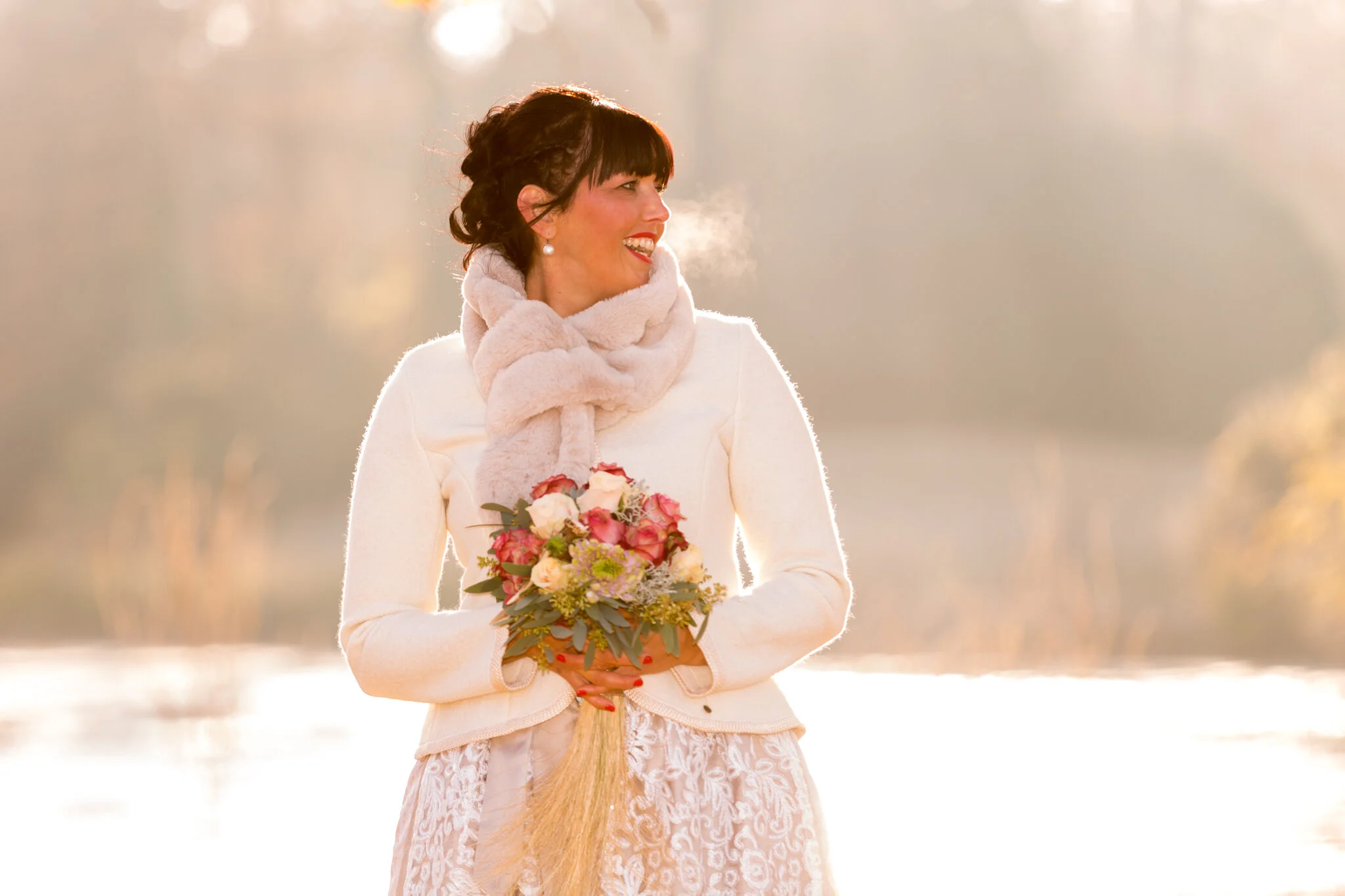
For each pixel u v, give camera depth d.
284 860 6.73
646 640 2.63
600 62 31.20
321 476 35.25
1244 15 39.22
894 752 9.29
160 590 10.01
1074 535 25.81
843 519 29.94
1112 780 8.41
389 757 9.30
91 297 36.16
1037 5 38.81
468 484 2.83
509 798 2.69
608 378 2.77
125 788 8.44
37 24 36.81
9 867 6.64
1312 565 17.09
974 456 34.56
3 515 33.72
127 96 37.16
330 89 37.81
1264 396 19.53
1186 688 12.05
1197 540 18.42
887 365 37.06
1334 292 38.38
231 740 9.66
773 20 35.41
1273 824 7.31
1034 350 37.62
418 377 2.92
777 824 2.69
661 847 2.64
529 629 2.66
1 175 36.25
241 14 38.31
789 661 2.75
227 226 37.56
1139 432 37.81
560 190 2.90
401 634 2.76
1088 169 37.94
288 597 24.12
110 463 33.34
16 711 11.66
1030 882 6.18
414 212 36.97
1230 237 38.28
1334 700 11.41
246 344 36.31
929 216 37.22
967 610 12.76
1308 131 38.78
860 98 36.47
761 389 2.86
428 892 2.69
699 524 2.79
